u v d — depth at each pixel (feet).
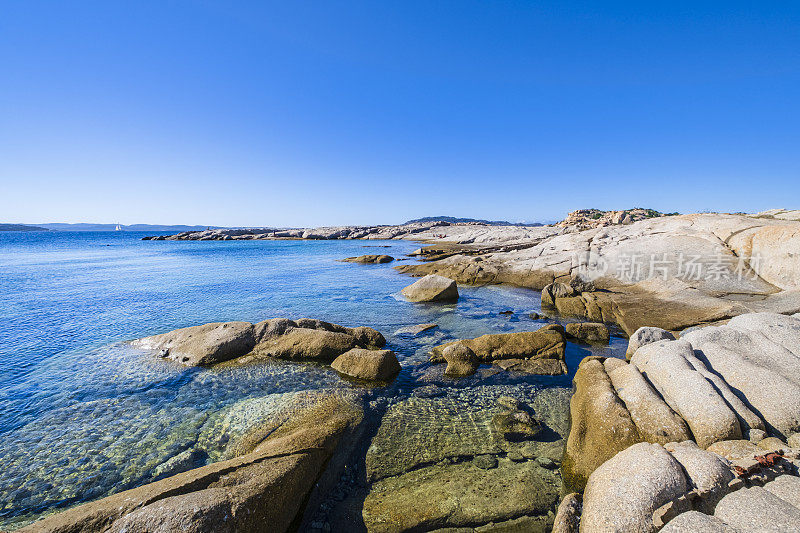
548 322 57.88
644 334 38.88
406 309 67.46
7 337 50.42
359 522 18.85
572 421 27.91
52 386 34.86
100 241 380.58
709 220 80.23
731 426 20.97
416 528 18.42
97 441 26.16
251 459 20.85
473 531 18.25
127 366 39.32
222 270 127.13
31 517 19.60
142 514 15.43
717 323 46.29
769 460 15.99
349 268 132.16
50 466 23.58
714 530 12.36
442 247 225.15
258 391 33.63
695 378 24.85
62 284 96.32
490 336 43.34
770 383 23.49
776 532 11.94
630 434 23.30
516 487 21.15
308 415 28.66
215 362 39.88
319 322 47.70
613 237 94.73
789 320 30.99
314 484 21.02
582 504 17.81
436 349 42.88
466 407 30.91
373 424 28.30
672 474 15.43
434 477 22.22
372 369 36.19
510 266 99.14
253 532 16.06
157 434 26.91
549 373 37.58
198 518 15.12
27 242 359.25
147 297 78.54
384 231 424.87
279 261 160.97
